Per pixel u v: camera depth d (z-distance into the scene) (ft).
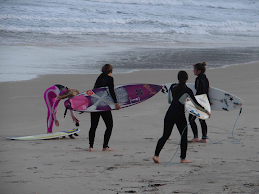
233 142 72.33
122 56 246.27
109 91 69.26
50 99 81.71
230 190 38.19
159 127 88.63
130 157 61.26
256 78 169.68
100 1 520.42
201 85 75.00
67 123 93.50
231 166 52.21
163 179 44.88
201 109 57.67
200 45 331.77
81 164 55.42
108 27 388.98
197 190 38.70
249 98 122.42
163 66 210.18
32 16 380.78
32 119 96.12
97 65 205.77
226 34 428.15
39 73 175.01
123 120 95.61
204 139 74.02
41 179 45.34
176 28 422.41
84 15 424.05
